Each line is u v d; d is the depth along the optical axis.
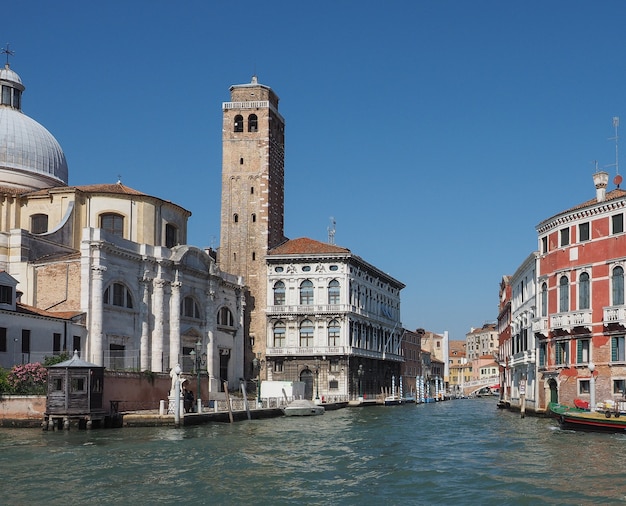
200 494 25.77
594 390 50.34
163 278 69.88
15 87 78.19
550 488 26.55
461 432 47.78
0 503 24.25
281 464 32.31
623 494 25.42
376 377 104.12
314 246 92.44
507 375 81.31
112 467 30.88
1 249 63.03
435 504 24.38
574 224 53.31
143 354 67.06
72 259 61.81
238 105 94.19
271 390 73.69
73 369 45.81
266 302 90.81
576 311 52.19
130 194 71.62
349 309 90.00
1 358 51.56
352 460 33.81
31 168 74.19
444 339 182.12
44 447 36.97
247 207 92.81
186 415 49.72
